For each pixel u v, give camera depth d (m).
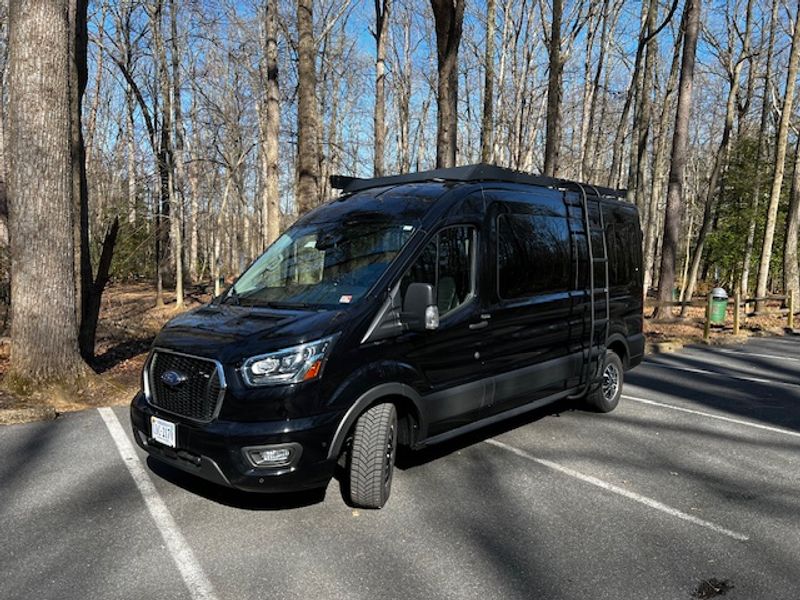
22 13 6.64
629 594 3.08
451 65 11.32
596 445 5.54
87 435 5.60
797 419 6.60
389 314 4.03
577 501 4.25
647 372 9.49
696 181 36.19
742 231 25.02
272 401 3.51
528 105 28.38
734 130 29.14
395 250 4.31
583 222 6.11
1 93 12.55
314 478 3.61
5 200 11.86
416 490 4.39
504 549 3.53
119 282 23.98
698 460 5.18
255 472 3.47
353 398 3.76
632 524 3.90
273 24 15.60
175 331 4.09
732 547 3.61
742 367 10.02
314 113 11.20
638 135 22.83
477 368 4.71
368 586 3.11
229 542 3.56
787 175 25.22
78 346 7.39
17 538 3.59
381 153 17.67
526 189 5.52
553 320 5.53
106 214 20.92
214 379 3.61
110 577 3.17
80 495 4.22
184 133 25.50
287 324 3.76
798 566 3.40
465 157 36.06
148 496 4.21
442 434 4.50
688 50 15.07
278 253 4.97
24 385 6.80
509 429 6.05
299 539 3.61
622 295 6.82
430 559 3.39
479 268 4.75
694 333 14.38
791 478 4.79
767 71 21.84
